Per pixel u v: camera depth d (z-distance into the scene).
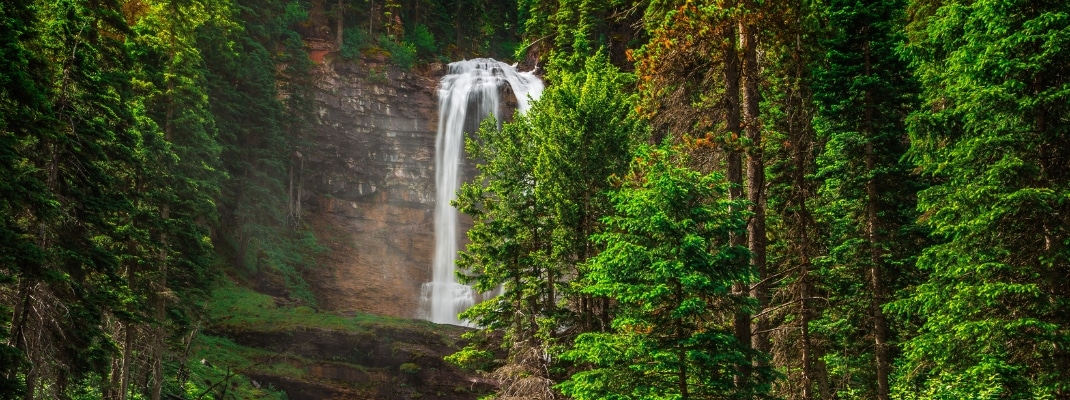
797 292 22.31
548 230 28.28
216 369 40.91
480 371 28.77
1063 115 15.45
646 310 16.78
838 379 24.95
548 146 27.02
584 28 54.97
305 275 61.81
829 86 21.20
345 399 44.41
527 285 27.91
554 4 66.19
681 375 16.30
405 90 73.31
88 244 22.72
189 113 36.78
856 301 20.97
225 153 52.91
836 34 21.91
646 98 20.73
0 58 17.66
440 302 68.44
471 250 30.23
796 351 22.78
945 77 19.11
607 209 26.03
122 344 29.00
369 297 65.25
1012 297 15.73
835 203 21.83
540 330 26.03
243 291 51.78
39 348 19.66
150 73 35.31
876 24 20.81
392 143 71.69
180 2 39.53
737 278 16.69
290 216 62.41
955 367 16.41
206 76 49.22
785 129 23.03
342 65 70.88
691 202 17.30
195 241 32.44
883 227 21.06
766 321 23.02
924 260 17.14
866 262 20.22
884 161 20.77
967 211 16.06
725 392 16.97
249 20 65.00
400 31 82.50
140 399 31.03
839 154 21.12
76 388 26.33
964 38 17.06
